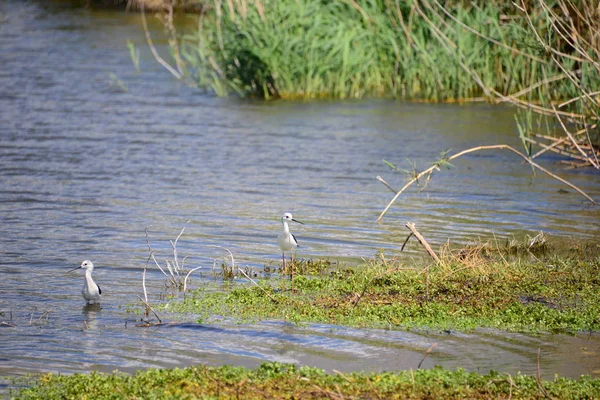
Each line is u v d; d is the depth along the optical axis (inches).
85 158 1582.2
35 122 1854.1
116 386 668.7
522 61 1946.4
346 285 936.3
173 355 766.5
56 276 995.9
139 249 1095.0
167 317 858.1
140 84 2253.9
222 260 1055.6
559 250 1079.0
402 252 1077.8
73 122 1860.2
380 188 1395.2
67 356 764.0
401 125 1813.5
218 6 2073.1
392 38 2039.9
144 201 1317.7
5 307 894.4
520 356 754.2
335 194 1359.5
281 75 2074.3
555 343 781.9
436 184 1417.3
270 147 1657.2
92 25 3144.7
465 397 645.9
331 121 1860.2
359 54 2070.6
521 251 1070.4
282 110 1966.0
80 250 1089.4
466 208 1280.8
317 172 1489.9
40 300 917.8
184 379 679.1
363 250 1090.7
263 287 933.8
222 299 906.1
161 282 976.3
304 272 1000.9
